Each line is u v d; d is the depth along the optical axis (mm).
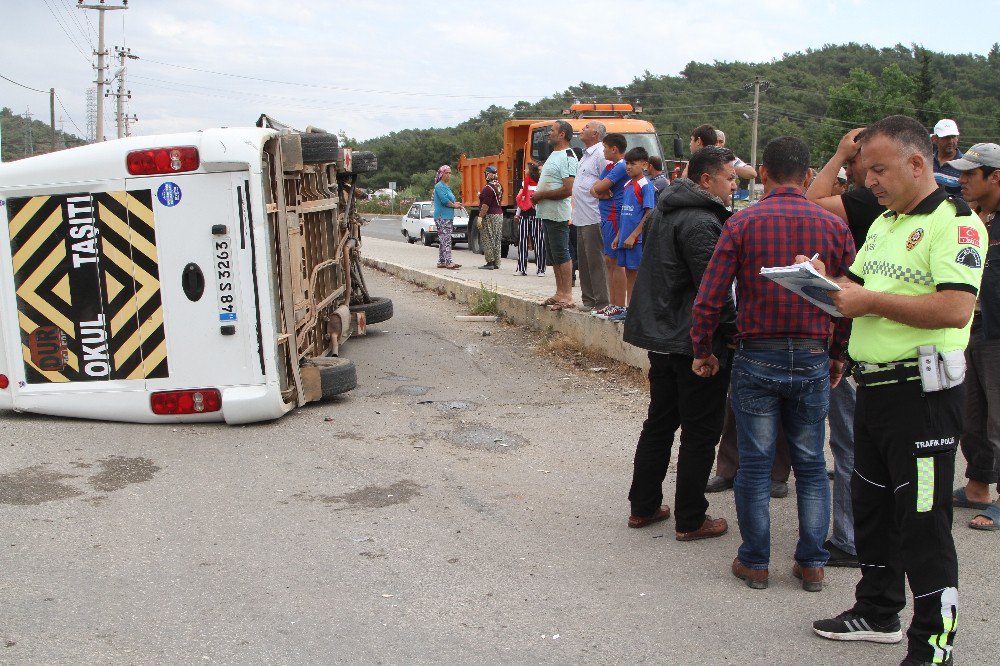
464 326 11508
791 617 4051
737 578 4445
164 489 5508
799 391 4156
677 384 4840
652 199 8047
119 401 6746
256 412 6750
